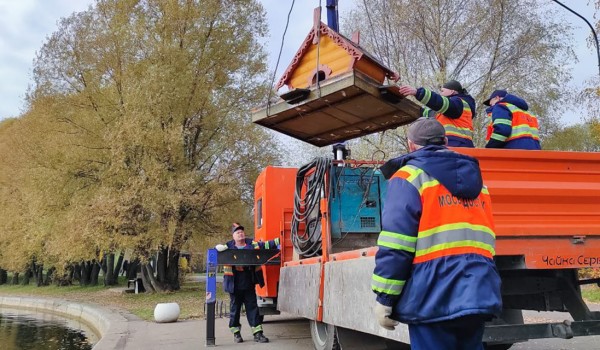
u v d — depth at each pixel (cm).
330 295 565
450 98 514
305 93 553
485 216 284
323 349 614
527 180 415
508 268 423
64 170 2225
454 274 258
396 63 2050
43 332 1584
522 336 400
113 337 958
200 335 955
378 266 268
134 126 2002
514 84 1947
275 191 903
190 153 2366
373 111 588
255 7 2488
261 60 2478
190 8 2269
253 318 854
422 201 271
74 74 2330
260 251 838
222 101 2362
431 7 2055
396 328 412
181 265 3111
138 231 2072
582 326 409
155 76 2042
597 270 638
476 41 2028
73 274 3919
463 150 396
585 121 1784
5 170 3177
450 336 265
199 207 2216
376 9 2144
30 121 2352
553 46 1945
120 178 2083
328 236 607
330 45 559
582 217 431
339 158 742
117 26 2219
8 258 3553
